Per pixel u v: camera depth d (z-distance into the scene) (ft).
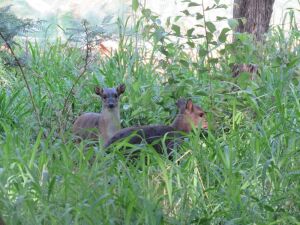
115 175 28.73
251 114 37.01
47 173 27.58
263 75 39.27
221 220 27.35
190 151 31.86
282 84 37.63
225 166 29.50
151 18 39.83
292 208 28.14
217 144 30.73
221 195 28.17
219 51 38.86
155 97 41.04
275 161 30.48
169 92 39.17
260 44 40.91
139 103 40.47
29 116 39.27
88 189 26.66
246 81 37.83
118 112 38.91
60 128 35.91
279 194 28.68
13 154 29.81
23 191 26.61
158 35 39.06
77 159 30.71
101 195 26.43
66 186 26.55
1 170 27.58
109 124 38.60
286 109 34.96
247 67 41.50
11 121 38.60
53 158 31.12
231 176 28.37
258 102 38.09
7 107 39.60
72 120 40.45
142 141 33.30
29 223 25.41
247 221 26.96
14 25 38.99
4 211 25.88
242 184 29.60
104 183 27.25
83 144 32.30
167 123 39.09
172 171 29.45
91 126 38.91
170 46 40.34
